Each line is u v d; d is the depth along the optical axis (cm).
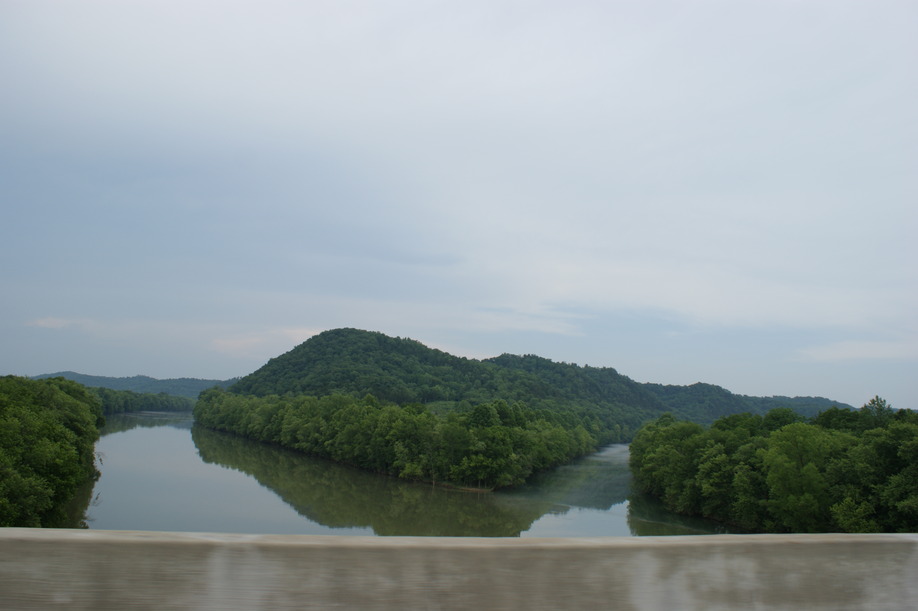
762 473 5753
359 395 19088
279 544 364
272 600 355
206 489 6794
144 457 9488
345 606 360
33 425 4450
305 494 7094
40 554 346
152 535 360
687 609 407
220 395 18150
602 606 390
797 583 436
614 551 402
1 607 338
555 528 5947
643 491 8538
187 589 352
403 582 368
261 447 12825
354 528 5394
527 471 9644
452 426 9044
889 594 453
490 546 384
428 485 8706
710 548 423
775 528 5388
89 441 6969
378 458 9694
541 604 382
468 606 372
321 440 11244
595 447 17162
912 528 4297
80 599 345
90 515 5169
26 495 3628
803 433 5453
